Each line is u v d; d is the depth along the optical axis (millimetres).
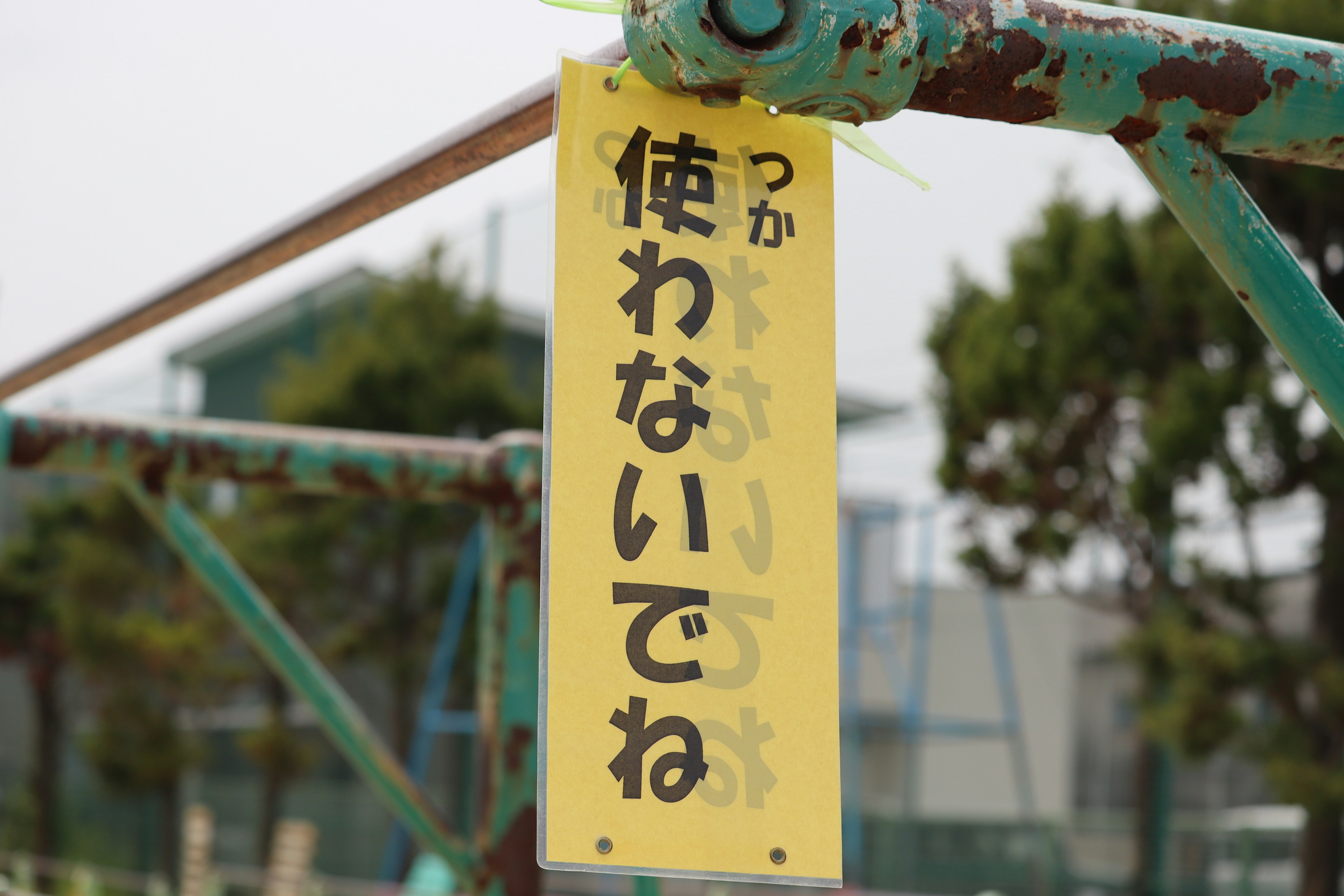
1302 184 8258
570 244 802
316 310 17109
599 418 784
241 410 18953
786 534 800
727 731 769
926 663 17297
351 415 14422
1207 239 825
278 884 10945
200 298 1613
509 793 1682
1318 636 8961
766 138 857
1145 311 9531
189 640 14898
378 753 1753
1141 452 9500
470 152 1046
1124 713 19578
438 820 1743
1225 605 8812
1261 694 8836
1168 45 793
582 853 733
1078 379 9789
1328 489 8258
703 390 806
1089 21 786
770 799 767
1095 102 796
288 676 1793
